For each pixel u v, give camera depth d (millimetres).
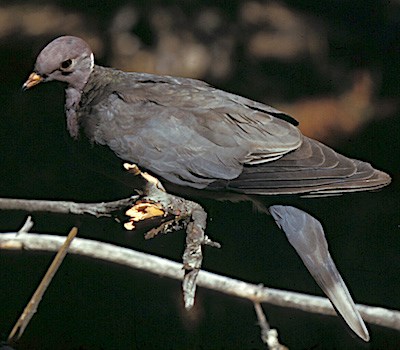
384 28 14305
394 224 12516
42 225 12492
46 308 11828
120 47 13594
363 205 12703
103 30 13805
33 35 13945
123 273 12141
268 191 8766
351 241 12445
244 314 11711
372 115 13414
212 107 9008
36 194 12984
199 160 8891
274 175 8828
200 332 11641
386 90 13734
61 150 13422
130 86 9180
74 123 9234
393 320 8438
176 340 11594
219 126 8930
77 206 8188
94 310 11859
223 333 11602
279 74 13711
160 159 8906
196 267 7652
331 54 14008
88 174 13133
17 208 8297
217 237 12312
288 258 12211
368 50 14109
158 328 11680
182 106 9008
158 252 12281
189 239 7770
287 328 11602
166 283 12062
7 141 13531
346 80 13750
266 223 12383
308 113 13305
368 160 12992
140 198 8023
